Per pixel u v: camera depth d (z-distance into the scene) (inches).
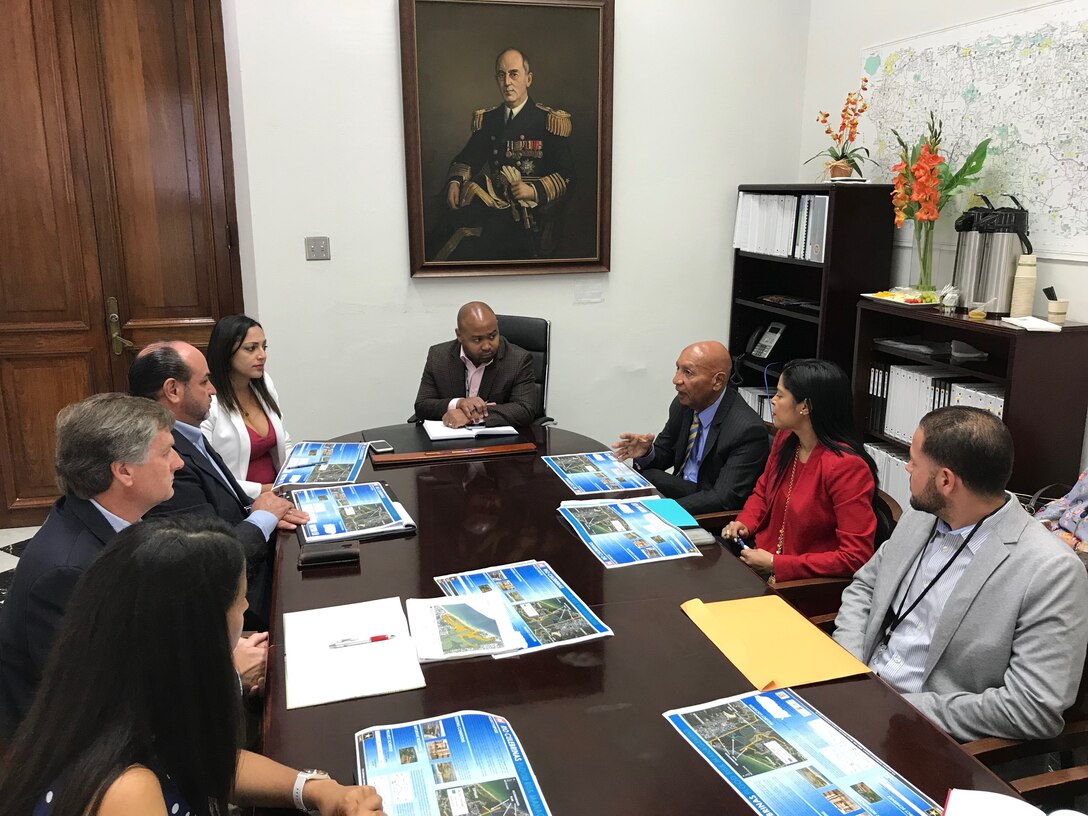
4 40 137.6
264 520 78.0
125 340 152.2
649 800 42.1
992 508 62.0
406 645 57.2
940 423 61.6
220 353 104.0
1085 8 103.1
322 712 50.0
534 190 153.3
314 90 140.3
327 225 145.5
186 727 33.8
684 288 167.2
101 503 58.9
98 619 33.3
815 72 160.7
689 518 82.9
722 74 159.6
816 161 162.2
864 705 51.0
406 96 142.6
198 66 146.6
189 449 82.8
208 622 34.4
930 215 120.6
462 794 42.4
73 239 146.5
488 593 65.5
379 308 151.3
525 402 126.2
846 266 137.9
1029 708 54.9
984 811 38.6
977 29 120.5
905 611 67.4
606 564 71.6
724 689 52.3
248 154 139.3
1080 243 106.1
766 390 159.5
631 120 157.1
